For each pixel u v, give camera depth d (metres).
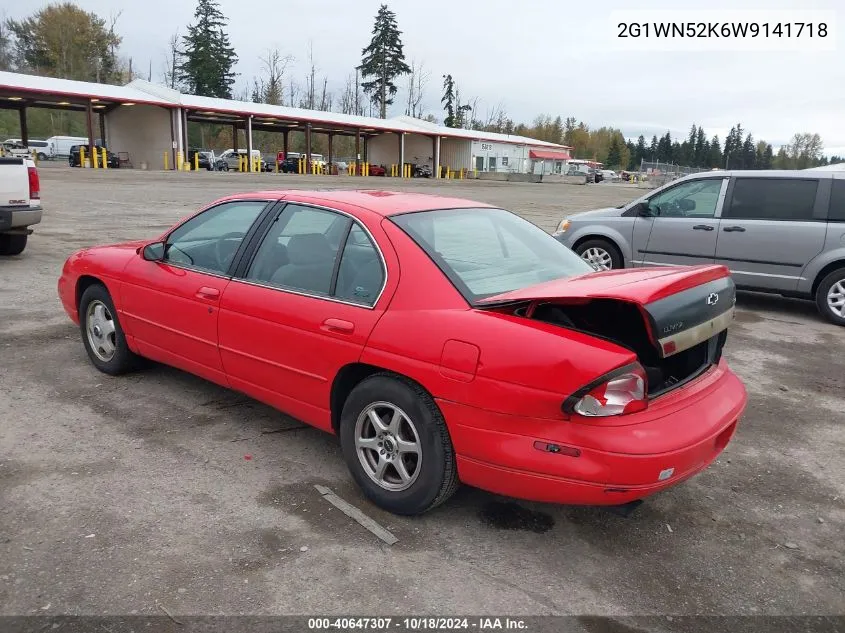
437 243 3.50
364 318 3.35
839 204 7.82
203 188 26.98
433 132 58.16
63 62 78.75
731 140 144.62
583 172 84.44
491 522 3.34
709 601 2.82
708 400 3.16
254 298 3.88
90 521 3.18
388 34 91.25
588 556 3.09
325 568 2.90
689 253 8.72
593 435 2.75
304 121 48.75
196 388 4.95
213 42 85.69
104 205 18.64
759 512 3.57
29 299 7.38
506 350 2.88
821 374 6.02
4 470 3.63
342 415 3.48
